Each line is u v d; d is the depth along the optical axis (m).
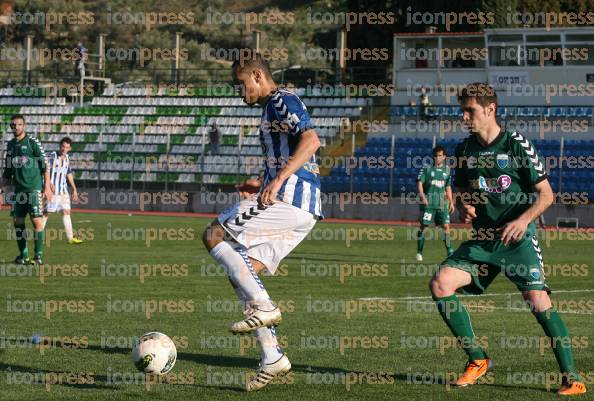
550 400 19.27
